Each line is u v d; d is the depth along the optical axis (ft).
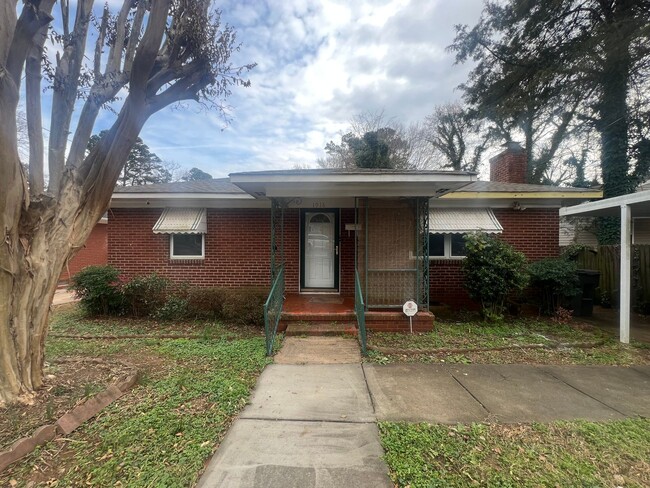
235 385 13.05
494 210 28.19
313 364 15.61
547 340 19.25
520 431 10.16
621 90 39.29
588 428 10.29
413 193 21.02
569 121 47.09
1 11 10.02
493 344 18.45
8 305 11.21
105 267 26.30
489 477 8.09
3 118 9.99
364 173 18.86
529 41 47.16
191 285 27.76
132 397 12.05
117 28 14.16
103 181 13.21
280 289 22.44
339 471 8.30
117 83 13.67
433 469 8.38
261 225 28.50
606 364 16.05
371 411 11.30
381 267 22.12
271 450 9.12
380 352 17.11
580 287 26.66
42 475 8.14
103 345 18.47
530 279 24.62
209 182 32.37
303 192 21.24
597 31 38.14
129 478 7.99
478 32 51.65
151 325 23.15
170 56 14.48
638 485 7.92
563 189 27.04
